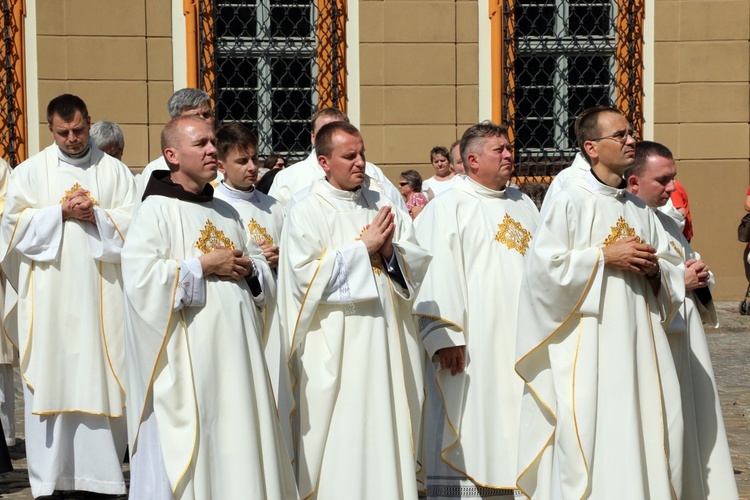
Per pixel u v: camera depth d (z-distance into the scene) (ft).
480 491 33.22
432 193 60.34
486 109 73.15
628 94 74.28
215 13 71.97
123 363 37.70
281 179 39.99
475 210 33.78
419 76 72.59
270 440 27.22
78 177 37.99
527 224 34.24
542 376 29.45
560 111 74.84
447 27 72.54
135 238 27.04
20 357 37.35
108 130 41.55
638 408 28.02
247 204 35.01
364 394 29.84
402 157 72.69
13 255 38.29
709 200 75.20
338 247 30.63
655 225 29.99
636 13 73.82
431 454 34.12
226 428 26.73
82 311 37.24
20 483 39.04
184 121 27.89
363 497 29.63
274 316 29.37
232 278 27.40
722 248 75.51
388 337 30.42
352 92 72.59
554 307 28.30
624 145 28.78
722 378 55.62
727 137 74.95
